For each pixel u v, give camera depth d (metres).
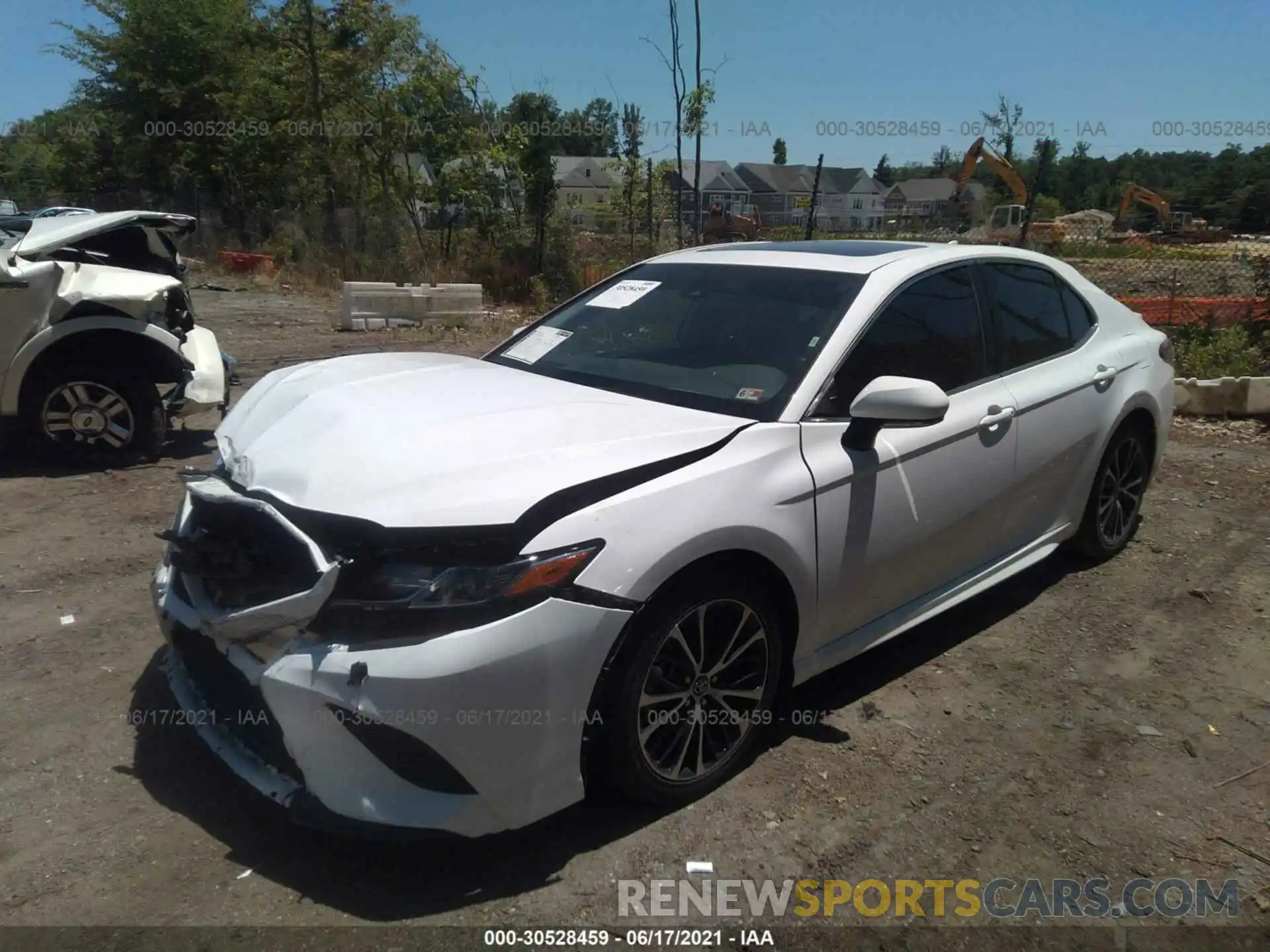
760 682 3.14
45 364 6.24
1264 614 4.39
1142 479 5.03
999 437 3.88
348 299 13.05
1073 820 2.99
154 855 2.76
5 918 2.51
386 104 21.64
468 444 2.83
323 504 2.67
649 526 2.73
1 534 5.21
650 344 3.80
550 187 18.72
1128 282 12.84
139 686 3.68
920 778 3.18
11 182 46.97
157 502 5.80
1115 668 3.93
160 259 7.36
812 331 3.54
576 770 2.70
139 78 29.31
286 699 2.52
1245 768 3.26
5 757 3.21
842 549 3.28
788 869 2.76
